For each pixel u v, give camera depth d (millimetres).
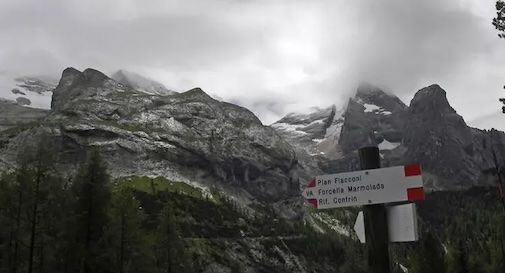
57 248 41688
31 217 40938
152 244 58406
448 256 71438
